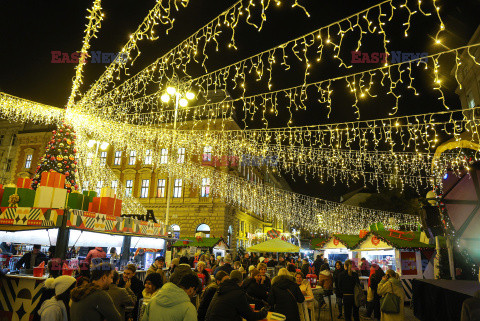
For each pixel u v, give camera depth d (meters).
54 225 6.96
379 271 11.06
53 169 9.55
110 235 9.34
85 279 4.41
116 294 4.83
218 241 19.55
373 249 15.61
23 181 8.58
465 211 4.84
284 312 5.99
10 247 9.09
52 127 37.28
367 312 11.05
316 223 40.69
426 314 5.02
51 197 7.69
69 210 7.11
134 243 10.55
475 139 16.03
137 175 33.41
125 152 34.62
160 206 31.77
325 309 13.30
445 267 10.91
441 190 5.33
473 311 3.01
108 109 13.89
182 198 31.41
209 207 30.48
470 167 4.66
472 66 20.59
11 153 38.22
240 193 33.59
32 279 6.28
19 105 10.13
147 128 23.02
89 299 3.56
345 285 9.74
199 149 30.77
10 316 6.18
